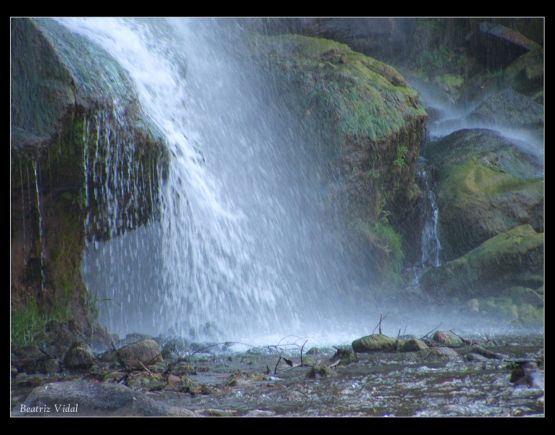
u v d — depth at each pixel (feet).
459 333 56.08
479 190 82.07
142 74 61.05
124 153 49.57
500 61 116.88
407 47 112.16
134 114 50.83
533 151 93.91
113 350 41.27
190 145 63.05
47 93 44.93
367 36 104.06
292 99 78.74
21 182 44.14
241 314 65.57
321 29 100.17
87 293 49.62
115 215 50.60
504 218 80.02
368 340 44.16
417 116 80.33
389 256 77.46
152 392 32.32
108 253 52.65
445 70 115.34
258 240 71.72
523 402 28.09
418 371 36.47
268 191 75.92
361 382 33.58
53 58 45.73
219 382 35.04
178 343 47.11
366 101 77.71
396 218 82.58
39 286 46.68
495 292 71.05
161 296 57.67
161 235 56.65
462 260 72.69
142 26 65.92
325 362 40.63
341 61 82.64
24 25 45.21
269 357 44.42
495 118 101.91
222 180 73.56
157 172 52.47
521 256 70.23
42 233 46.60
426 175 85.97
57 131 44.93
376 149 76.38
